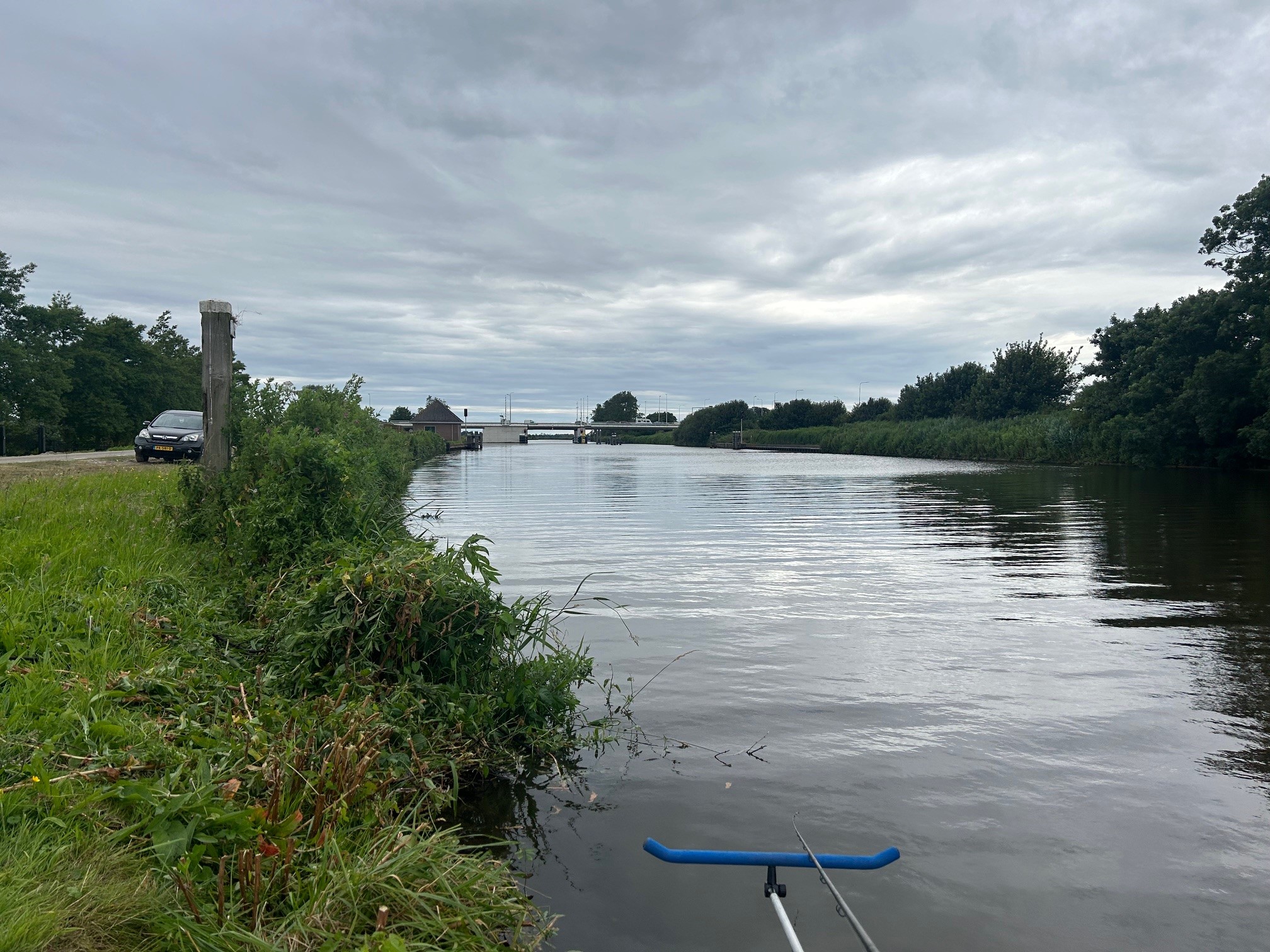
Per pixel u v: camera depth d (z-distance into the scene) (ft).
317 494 25.05
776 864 7.79
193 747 11.48
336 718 12.89
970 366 228.22
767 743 14.85
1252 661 19.90
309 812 10.49
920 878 10.36
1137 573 31.94
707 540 42.32
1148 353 116.98
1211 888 10.17
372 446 49.60
